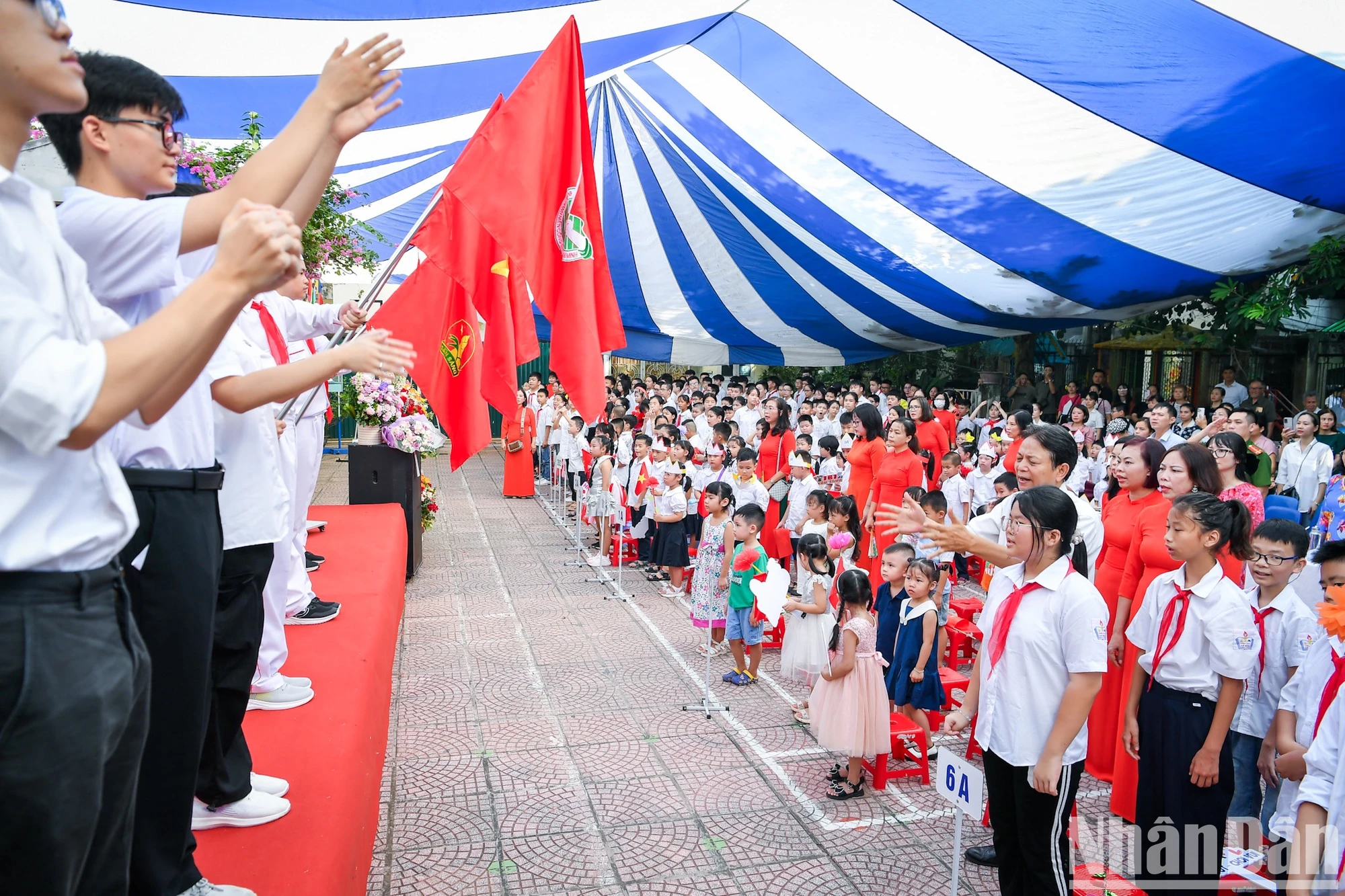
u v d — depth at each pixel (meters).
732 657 6.79
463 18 5.93
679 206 12.02
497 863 3.96
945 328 12.92
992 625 3.37
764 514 6.32
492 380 4.02
